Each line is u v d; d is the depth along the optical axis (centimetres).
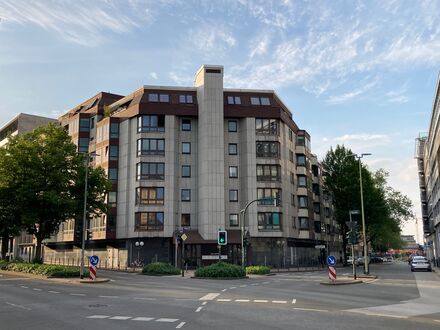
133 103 5994
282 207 5891
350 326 1178
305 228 6644
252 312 1462
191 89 6044
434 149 6562
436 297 2017
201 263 5475
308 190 7100
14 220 4272
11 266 4238
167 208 5619
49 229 4419
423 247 11481
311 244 7350
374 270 5316
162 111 5822
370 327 1162
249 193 5781
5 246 5222
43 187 4088
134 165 5791
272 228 5719
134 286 2662
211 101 5800
